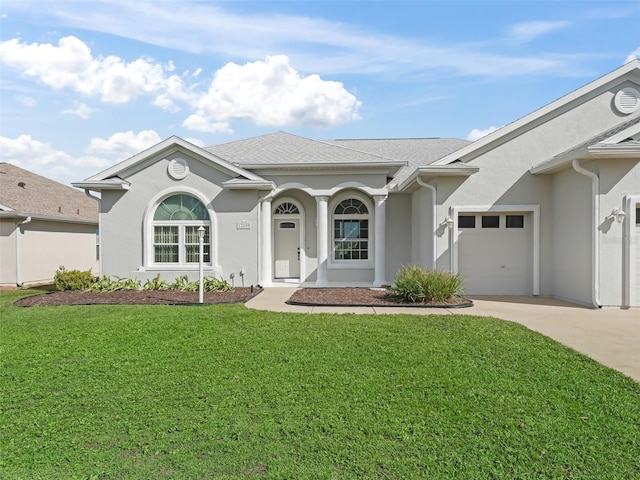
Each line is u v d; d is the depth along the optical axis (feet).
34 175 80.02
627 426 12.75
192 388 15.90
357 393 15.26
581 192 35.70
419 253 47.88
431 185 41.88
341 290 43.98
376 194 49.42
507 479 10.09
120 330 25.40
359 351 20.57
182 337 23.59
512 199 40.70
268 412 13.74
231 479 10.14
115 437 12.25
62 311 32.37
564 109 40.29
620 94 39.68
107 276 46.19
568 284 37.76
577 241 36.35
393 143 68.54
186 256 47.83
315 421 13.05
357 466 10.66
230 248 47.19
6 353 20.68
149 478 10.23
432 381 16.40
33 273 61.00
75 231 71.26
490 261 41.88
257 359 19.38
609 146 31.89
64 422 13.20
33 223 61.16
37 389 15.97
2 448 11.64
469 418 13.25
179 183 47.39
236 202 47.19
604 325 27.40
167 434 12.39
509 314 31.30
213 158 46.50
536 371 17.67
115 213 47.75
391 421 13.05
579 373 17.48
